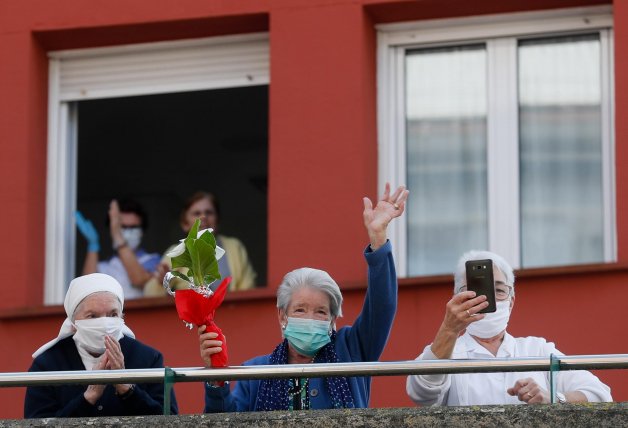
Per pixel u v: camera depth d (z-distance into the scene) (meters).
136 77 25.81
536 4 24.47
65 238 25.52
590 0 24.30
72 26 25.48
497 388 17.77
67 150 25.91
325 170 24.28
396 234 24.62
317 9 24.70
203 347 15.97
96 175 25.72
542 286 23.17
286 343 17.31
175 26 25.30
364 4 24.58
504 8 24.59
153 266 25.17
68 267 25.44
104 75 25.91
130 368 17.56
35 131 25.61
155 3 25.28
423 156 24.78
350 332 17.28
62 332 17.84
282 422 15.52
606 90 24.45
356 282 23.47
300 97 24.53
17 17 25.67
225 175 25.31
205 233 16.05
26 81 25.53
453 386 17.78
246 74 25.44
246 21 25.09
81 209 25.56
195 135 25.53
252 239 24.95
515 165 24.53
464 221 24.55
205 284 16.03
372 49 24.89
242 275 24.66
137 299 24.08
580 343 22.97
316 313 17.08
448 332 16.44
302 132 24.44
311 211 24.19
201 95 25.58
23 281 25.03
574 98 24.55
